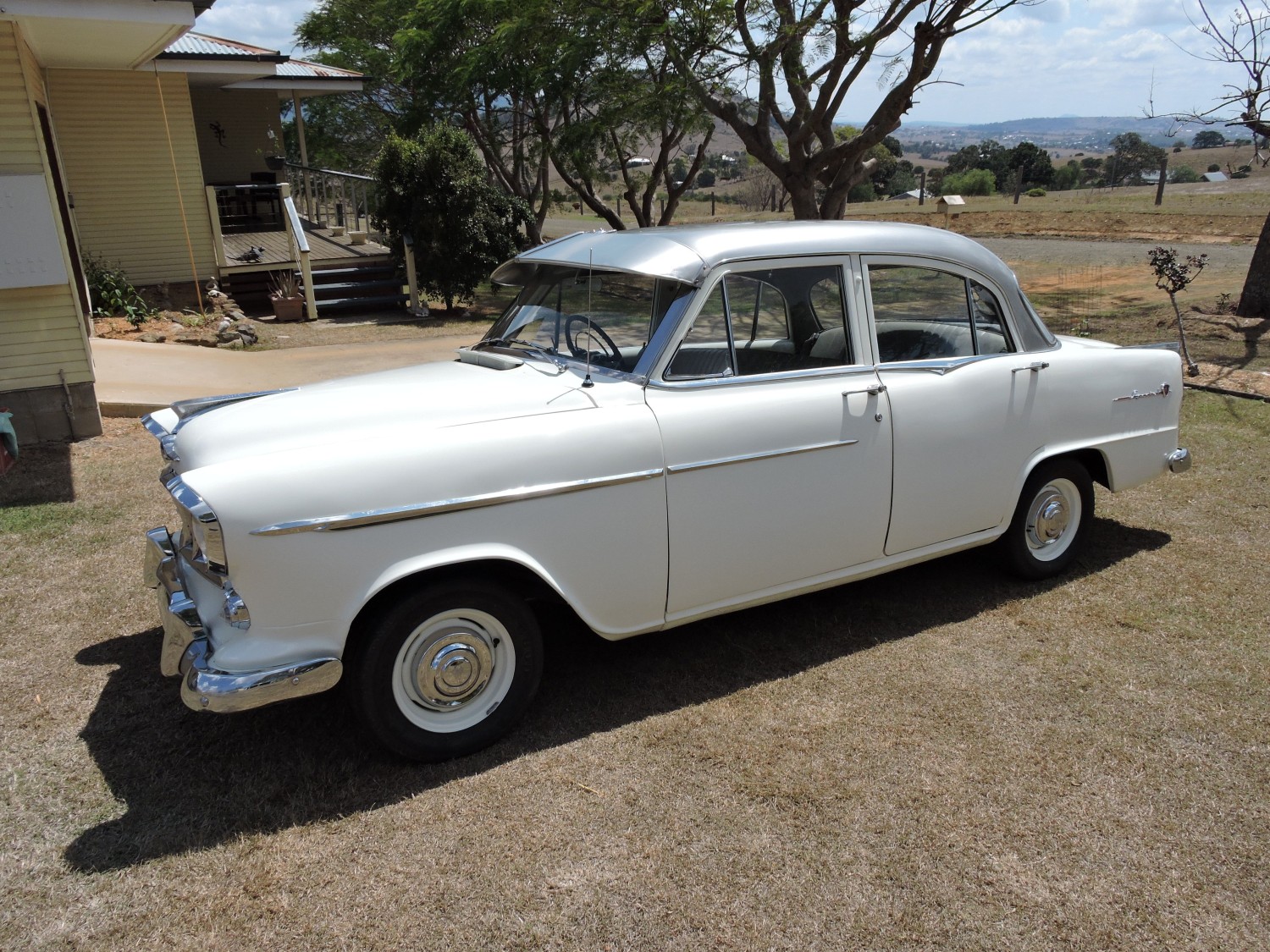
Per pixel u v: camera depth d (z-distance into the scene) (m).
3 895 2.58
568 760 3.20
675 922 2.47
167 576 3.12
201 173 13.21
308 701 3.61
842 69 11.34
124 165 12.69
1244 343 9.93
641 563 3.39
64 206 10.24
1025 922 2.46
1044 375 4.34
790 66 11.63
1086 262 16.77
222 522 2.70
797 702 3.54
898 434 3.90
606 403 3.37
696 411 3.46
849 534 3.88
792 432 3.62
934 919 2.48
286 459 2.86
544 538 3.16
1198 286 13.47
